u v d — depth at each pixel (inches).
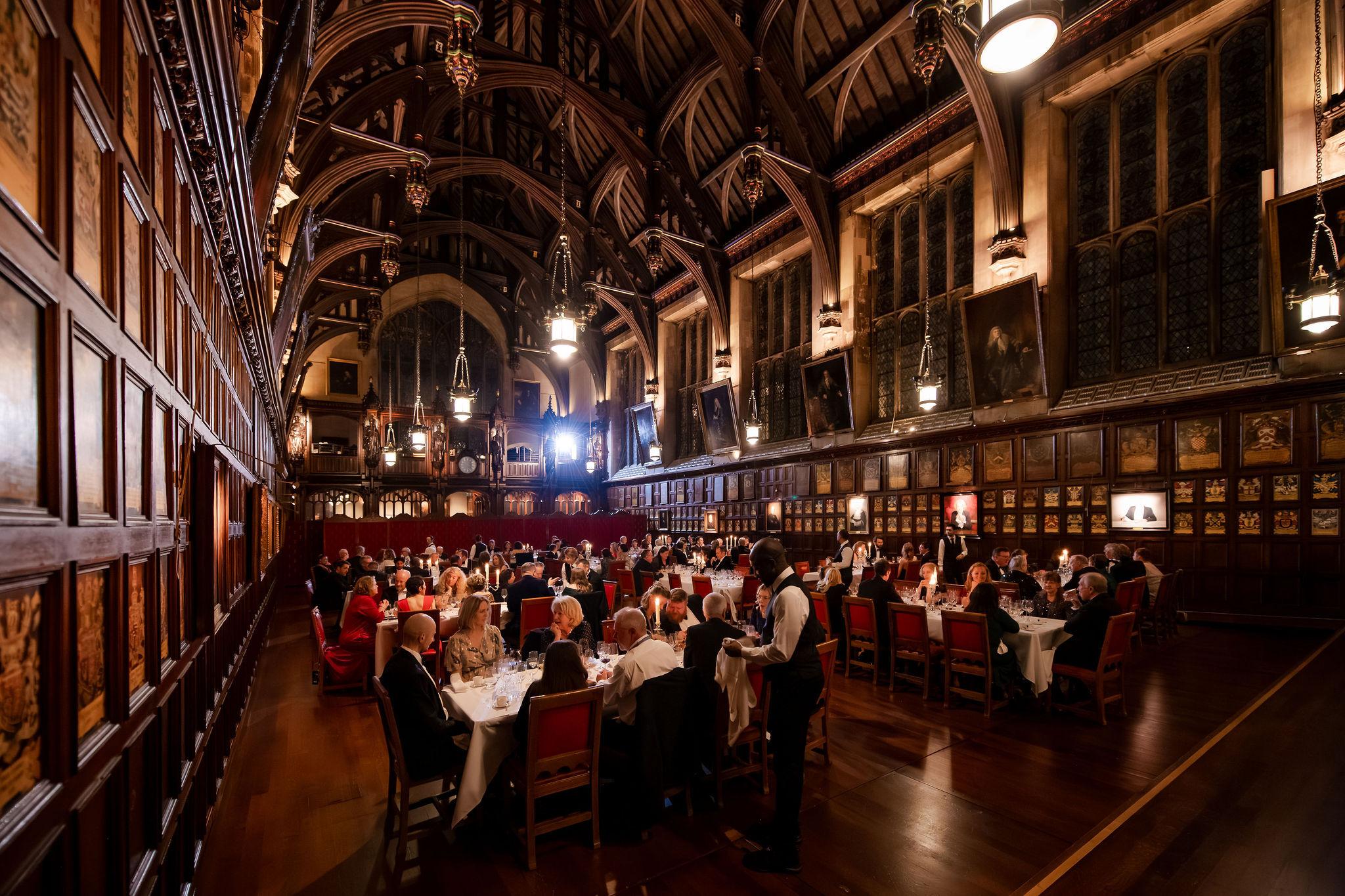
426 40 452.8
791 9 545.6
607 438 1042.7
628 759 146.6
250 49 208.1
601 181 747.4
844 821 142.4
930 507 529.7
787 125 580.1
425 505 992.9
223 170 131.6
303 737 208.1
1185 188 401.4
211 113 116.1
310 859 130.9
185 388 115.8
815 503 646.5
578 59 649.0
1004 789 157.5
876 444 577.6
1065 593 259.8
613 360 1039.6
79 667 62.0
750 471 738.2
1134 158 428.8
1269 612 342.3
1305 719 194.7
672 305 871.1
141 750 84.1
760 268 735.7
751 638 159.8
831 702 235.5
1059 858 124.2
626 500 993.5
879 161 581.0
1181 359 398.0
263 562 349.7
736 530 756.6
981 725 208.1
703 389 786.8
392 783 142.6
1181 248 401.7
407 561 438.6
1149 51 406.0
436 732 141.4
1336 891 107.3
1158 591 322.0
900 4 493.4
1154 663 277.1
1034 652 217.3
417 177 439.5
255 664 289.6
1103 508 415.5
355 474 924.0
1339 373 316.8
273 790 165.8
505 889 119.0
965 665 225.3
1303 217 323.6
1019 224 466.0
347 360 951.6
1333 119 315.6
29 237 48.6
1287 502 338.6
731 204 747.4
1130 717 208.2
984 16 172.4
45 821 51.6
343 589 369.4
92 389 65.9
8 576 45.2
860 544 477.4
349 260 781.3
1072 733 197.9
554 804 151.7
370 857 131.3
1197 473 373.1
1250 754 170.1
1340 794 142.9
